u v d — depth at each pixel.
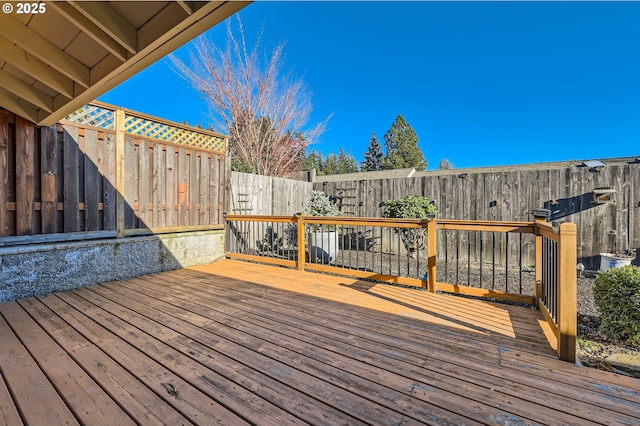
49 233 3.43
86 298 3.21
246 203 6.20
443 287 3.42
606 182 4.91
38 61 2.33
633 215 4.70
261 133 12.61
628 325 2.41
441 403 1.46
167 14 1.74
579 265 4.79
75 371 1.74
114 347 2.05
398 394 1.54
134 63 2.05
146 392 1.54
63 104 2.76
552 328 2.30
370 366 1.82
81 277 3.67
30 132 3.30
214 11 1.58
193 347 2.05
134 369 1.77
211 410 1.40
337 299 3.21
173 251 4.74
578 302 3.47
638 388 1.60
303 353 1.98
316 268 4.45
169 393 1.53
